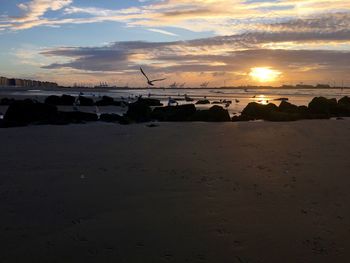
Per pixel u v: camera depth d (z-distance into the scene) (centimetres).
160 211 804
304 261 606
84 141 1669
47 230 716
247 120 2798
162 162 1238
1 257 620
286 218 768
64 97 4806
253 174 1082
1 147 1511
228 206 830
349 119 2822
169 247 650
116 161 1257
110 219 765
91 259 613
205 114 2739
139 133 1922
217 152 1404
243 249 643
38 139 1720
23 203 853
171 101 5206
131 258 615
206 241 670
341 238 682
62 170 1138
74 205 841
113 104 4734
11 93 8331
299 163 1214
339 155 1339
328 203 852
